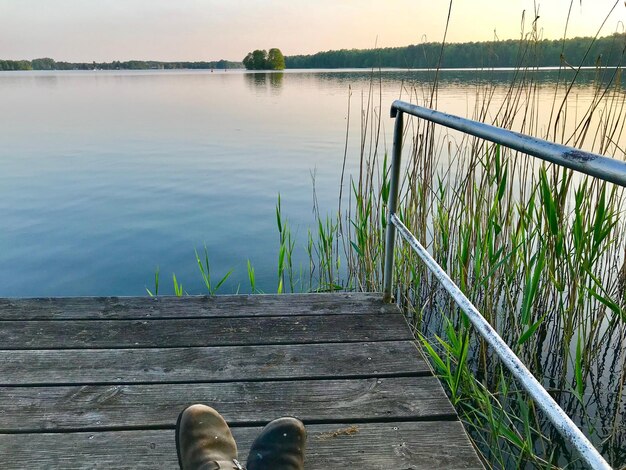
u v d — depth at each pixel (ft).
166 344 5.99
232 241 16.87
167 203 21.26
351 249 11.52
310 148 32.78
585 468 6.38
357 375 5.43
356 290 11.11
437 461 4.27
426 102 10.87
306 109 57.77
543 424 7.22
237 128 43.21
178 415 4.75
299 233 17.43
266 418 4.79
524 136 3.38
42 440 4.46
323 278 11.89
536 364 7.85
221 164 28.71
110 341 6.03
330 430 4.64
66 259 15.53
